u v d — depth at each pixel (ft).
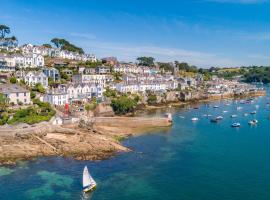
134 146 361.51
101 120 478.59
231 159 316.60
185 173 276.82
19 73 593.83
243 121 545.03
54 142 346.33
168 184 253.44
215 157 322.55
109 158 313.12
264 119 567.18
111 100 595.47
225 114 622.54
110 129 446.60
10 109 414.41
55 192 235.40
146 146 362.33
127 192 237.66
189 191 241.35
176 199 228.63
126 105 584.40
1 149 320.50
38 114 418.72
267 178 266.57
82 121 418.10
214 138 408.46
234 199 229.04
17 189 239.50
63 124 407.03
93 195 232.32
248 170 285.23
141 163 300.61
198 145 369.91
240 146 367.86
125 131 442.09
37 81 583.99
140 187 246.68
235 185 252.83
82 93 611.06
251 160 313.53
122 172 276.82
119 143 367.66
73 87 596.29
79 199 225.56
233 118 575.38
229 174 275.59
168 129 464.65
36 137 354.33
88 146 338.54
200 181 260.01
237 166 295.69
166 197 231.30
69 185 247.91
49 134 369.91
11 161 300.20
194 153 335.88
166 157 320.29
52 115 426.92
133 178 263.90
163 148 354.33
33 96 501.15
